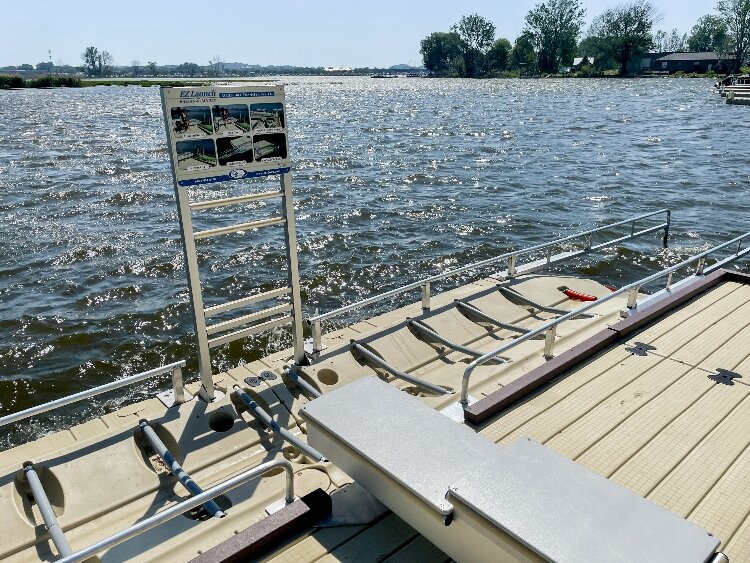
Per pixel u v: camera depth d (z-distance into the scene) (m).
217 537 3.74
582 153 26.81
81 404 7.47
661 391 4.80
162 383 7.95
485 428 4.33
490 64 140.25
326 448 3.55
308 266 11.97
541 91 81.38
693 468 3.89
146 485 4.34
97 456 4.45
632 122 39.84
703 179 20.31
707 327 5.95
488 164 24.16
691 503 3.59
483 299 7.41
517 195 18.33
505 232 14.46
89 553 2.82
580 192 18.70
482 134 34.88
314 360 5.78
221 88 4.37
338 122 44.50
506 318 7.12
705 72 107.00
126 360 8.48
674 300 6.36
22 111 56.94
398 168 23.31
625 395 4.75
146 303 10.26
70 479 4.27
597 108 52.00
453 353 6.43
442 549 2.98
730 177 20.56
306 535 3.40
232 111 4.48
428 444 3.26
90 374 8.16
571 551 2.43
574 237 8.87
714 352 5.44
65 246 13.17
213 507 3.98
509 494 2.74
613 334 5.60
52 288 10.89
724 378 4.98
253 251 12.70
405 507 3.10
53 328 9.32
